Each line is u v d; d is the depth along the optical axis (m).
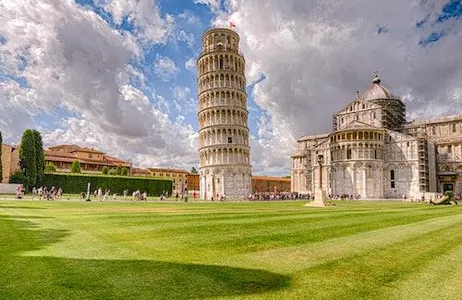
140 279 10.20
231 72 119.00
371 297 9.01
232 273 10.98
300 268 11.69
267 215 31.50
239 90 119.38
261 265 12.01
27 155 88.25
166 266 11.70
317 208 46.59
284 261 12.63
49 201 54.97
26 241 16.02
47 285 9.55
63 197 75.00
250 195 106.38
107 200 65.12
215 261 12.51
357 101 128.75
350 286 9.88
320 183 56.91
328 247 15.30
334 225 23.56
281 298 8.80
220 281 10.12
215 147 113.50
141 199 74.94
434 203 67.19
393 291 9.51
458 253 14.48
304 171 143.75
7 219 25.05
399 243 16.59
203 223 23.83
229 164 111.69
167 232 19.25
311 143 151.25
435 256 13.82
